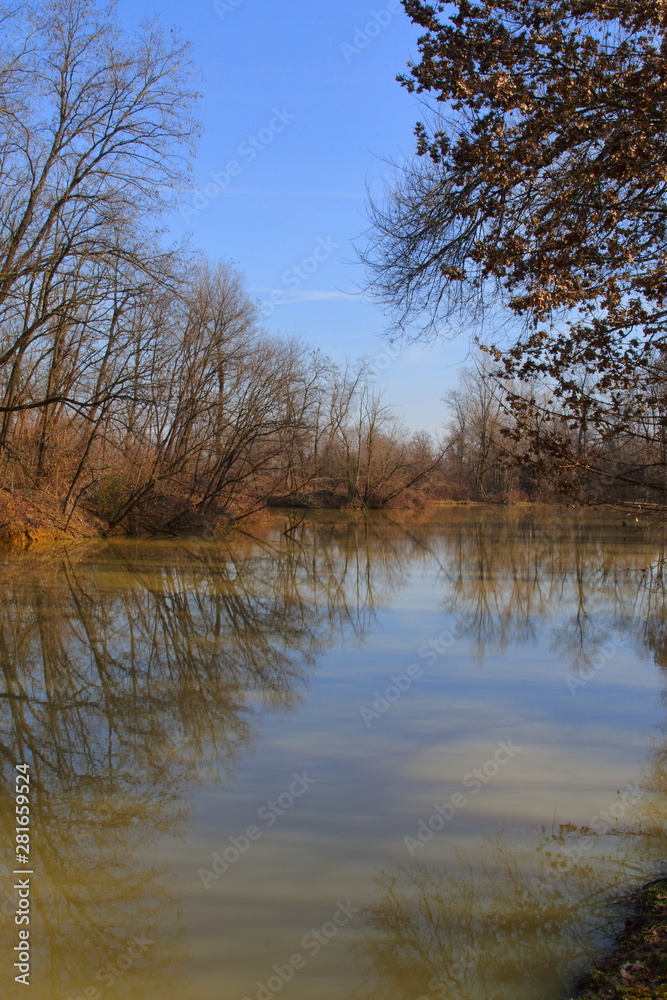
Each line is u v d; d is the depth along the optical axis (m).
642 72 4.61
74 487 23.84
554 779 6.39
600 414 5.48
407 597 15.73
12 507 22.06
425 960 4.02
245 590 16.64
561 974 3.82
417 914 4.44
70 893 4.89
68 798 6.25
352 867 5.01
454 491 55.12
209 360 26.55
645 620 13.20
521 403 5.71
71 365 23.69
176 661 10.59
